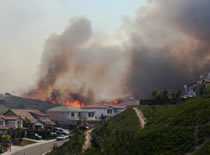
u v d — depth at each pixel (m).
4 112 138.75
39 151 97.88
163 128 47.84
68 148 78.62
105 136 69.00
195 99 62.66
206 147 37.72
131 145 48.41
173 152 40.66
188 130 43.72
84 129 96.88
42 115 148.75
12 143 113.25
